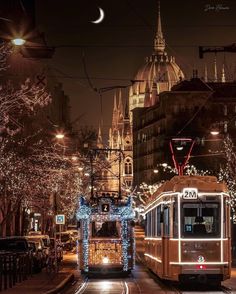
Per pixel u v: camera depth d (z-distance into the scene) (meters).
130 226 41.66
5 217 58.41
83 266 41.22
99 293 31.61
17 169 55.12
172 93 150.25
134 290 33.12
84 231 41.47
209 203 32.47
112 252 41.25
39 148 62.78
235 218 68.81
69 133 86.81
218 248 32.22
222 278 32.25
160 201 35.44
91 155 74.69
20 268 35.81
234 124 135.25
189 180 32.84
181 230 32.31
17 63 72.06
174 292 31.80
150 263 41.88
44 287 32.19
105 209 41.47
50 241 56.12
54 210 43.38
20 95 53.94
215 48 29.22
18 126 54.31
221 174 93.50
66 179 72.25
